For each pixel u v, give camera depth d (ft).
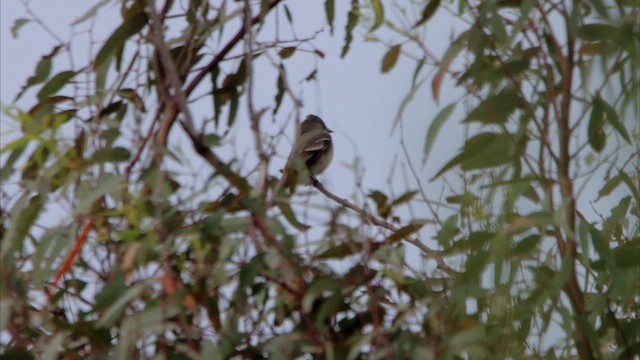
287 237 21.56
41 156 23.17
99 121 23.90
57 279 22.36
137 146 23.36
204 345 20.90
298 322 21.94
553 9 22.27
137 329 20.74
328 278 21.29
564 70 21.61
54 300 23.00
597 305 22.11
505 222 21.09
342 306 22.13
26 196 22.68
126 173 22.94
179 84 22.89
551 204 20.79
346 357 21.67
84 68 25.16
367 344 20.76
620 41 21.15
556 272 21.43
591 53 21.70
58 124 22.71
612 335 22.54
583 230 21.45
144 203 21.88
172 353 21.71
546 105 21.56
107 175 22.45
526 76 22.43
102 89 24.98
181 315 20.98
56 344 21.29
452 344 20.63
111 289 21.40
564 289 21.93
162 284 20.81
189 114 22.48
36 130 22.59
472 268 21.16
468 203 21.94
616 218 24.63
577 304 21.81
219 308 22.18
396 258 21.53
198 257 21.33
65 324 22.04
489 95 21.91
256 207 21.53
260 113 22.90
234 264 21.98
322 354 21.91
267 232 21.58
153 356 21.68
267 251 21.52
